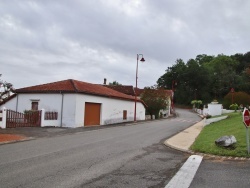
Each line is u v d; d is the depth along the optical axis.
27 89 28.64
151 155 12.00
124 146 14.47
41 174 8.40
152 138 18.27
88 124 28.02
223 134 15.93
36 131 20.36
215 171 9.06
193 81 100.44
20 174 8.35
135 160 10.84
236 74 98.62
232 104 36.47
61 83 28.88
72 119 25.80
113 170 9.12
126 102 36.72
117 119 34.00
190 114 66.25
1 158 10.72
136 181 7.88
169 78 109.31
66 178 8.01
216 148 12.27
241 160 10.66
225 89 94.75
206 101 97.06
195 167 9.66
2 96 42.66
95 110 29.34
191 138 18.06
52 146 13.96
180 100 103.69
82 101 26.78
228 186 7.43
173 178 8.25
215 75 100.12
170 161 10.76
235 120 22.33
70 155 11.55
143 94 49.00
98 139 17.20
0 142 14.62
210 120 27.67
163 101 49.44
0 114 20.52
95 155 11.67
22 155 11.38
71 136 18.72
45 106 26.95
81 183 7.55
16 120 21.84
